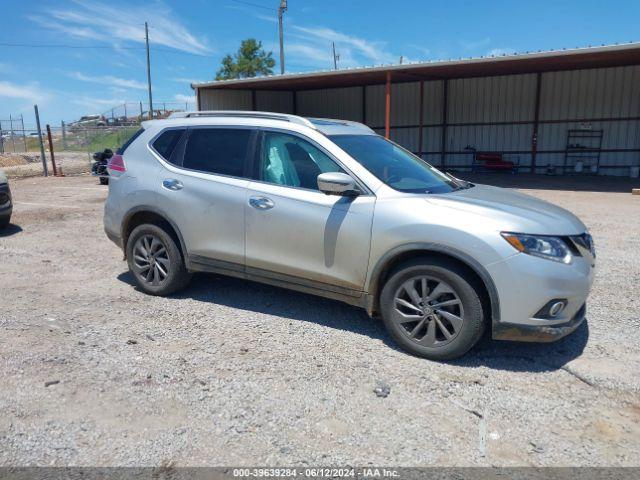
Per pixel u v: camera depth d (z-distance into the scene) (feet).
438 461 9.35
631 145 64.08
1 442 9.69
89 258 23.22
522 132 70.44
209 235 16.05
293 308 16.63
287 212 14.57
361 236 13.57
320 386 11.81
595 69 64.44
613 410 11.03
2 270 21.11
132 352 13.41
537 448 9.75
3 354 13.12
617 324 15.57
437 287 12.87
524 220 12.48
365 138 16.38
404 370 12.62
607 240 26.89
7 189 28.76
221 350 13.58
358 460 9.34
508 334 12.41
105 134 94.02
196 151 16.74
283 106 87.76
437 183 15.33
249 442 9.80
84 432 10.03
